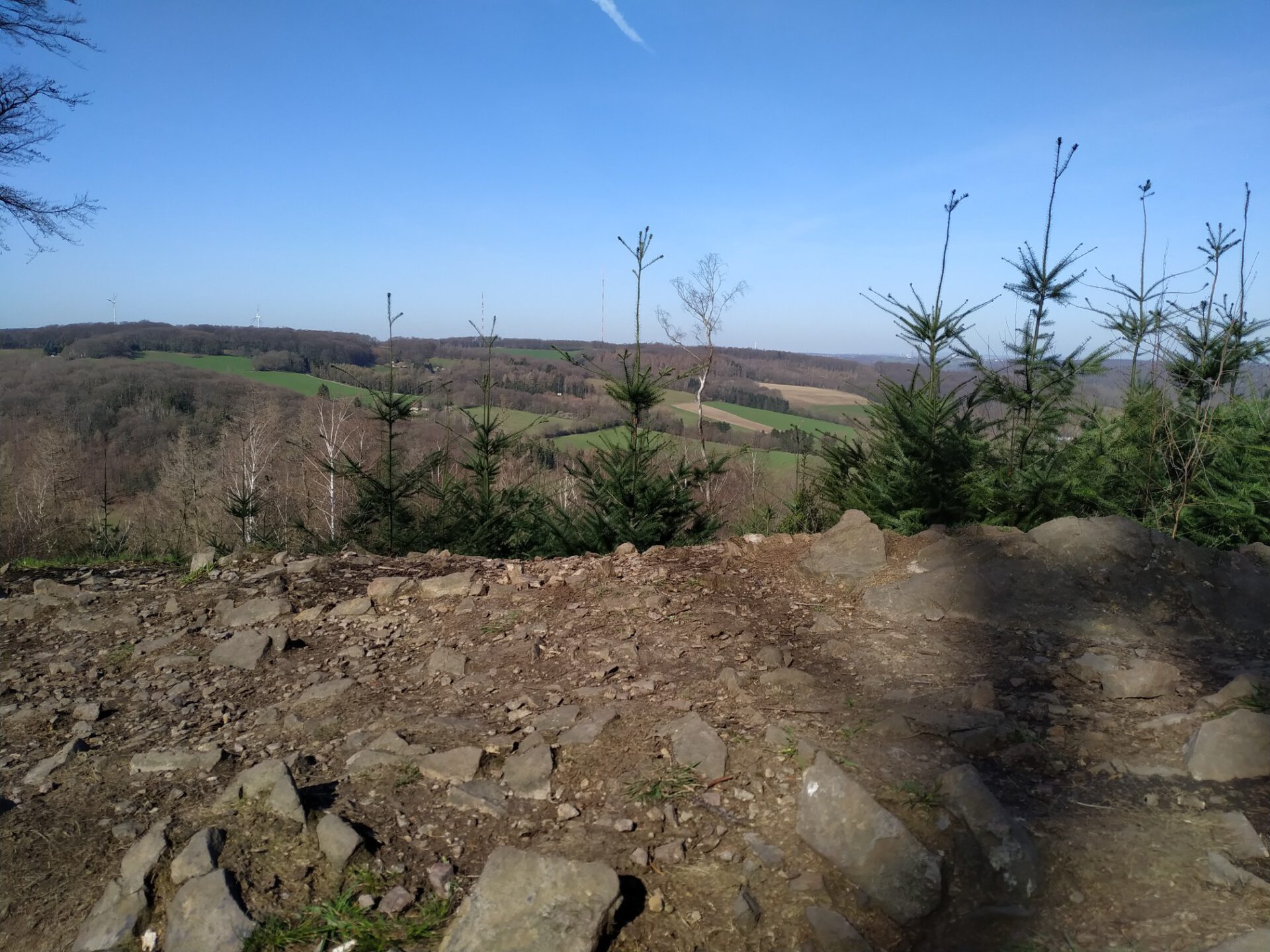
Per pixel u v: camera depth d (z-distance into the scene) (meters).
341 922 2.44
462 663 4.29
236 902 2.51
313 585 5.61
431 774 3.17
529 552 8.65
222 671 4.54
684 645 4.29
